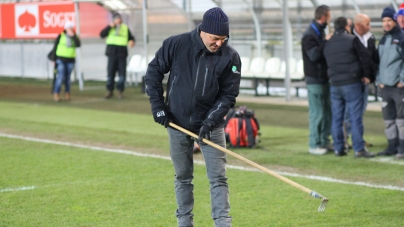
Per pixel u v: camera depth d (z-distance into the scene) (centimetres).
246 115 2034
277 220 1223
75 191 1455
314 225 1186
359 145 1834
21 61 4800
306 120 2647
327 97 1920
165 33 3884
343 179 1569
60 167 1720
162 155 1898
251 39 3694
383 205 1323
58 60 3378
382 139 2167
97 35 4138
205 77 1048
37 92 3856
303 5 3409
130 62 3994
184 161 1102
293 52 3562
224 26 1010
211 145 1050
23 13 4444
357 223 1196
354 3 3181
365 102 1933
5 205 1339
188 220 1116
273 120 2653
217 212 1066
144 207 1323
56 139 2188
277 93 3675
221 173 1072
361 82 1805
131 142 2127
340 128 1850
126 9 3853
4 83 4419
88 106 3175
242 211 1289
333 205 1327
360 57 1772
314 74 1873
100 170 1681
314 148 1912
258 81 3859
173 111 1080
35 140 2164
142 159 1830
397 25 1778
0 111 2980
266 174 1628
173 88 1071
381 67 1817
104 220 1230
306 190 991
